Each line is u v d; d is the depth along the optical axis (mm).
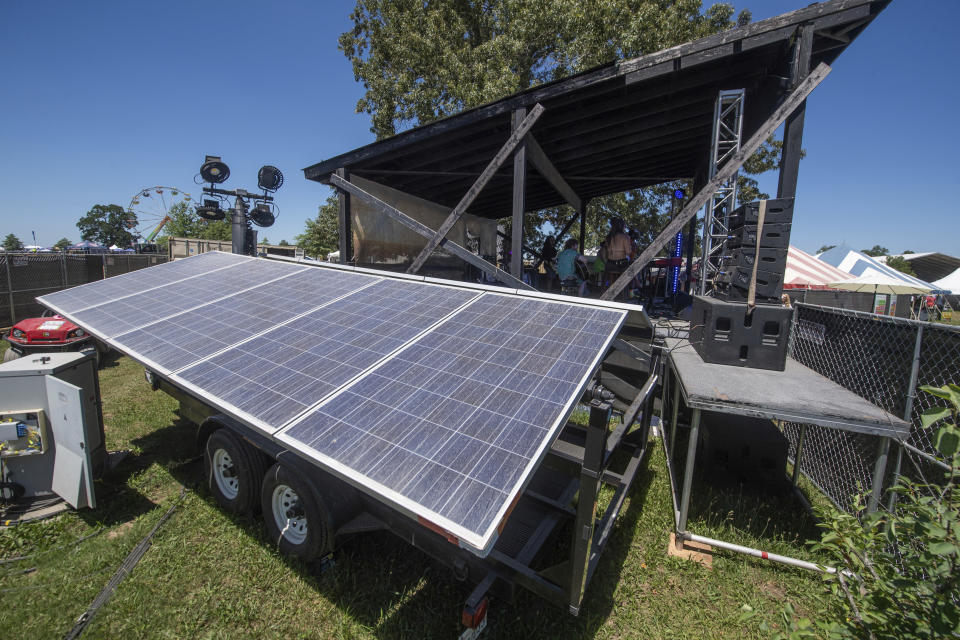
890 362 3205
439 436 1911
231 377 2641
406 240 8523
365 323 3146
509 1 13156
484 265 5430
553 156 7672
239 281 4637
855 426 2684
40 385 3262
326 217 34344
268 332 3221
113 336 3498
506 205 11500
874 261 13578
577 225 18844
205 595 2572
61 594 2561
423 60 14586
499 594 2258
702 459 4152
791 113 4160
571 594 2002
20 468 3338
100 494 3615
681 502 3207
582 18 12195
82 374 3629
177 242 14508
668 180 9594
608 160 8500
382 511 2574
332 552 2754
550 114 5879
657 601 2639
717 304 3744
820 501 3740
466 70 13555
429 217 9258
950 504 1258
